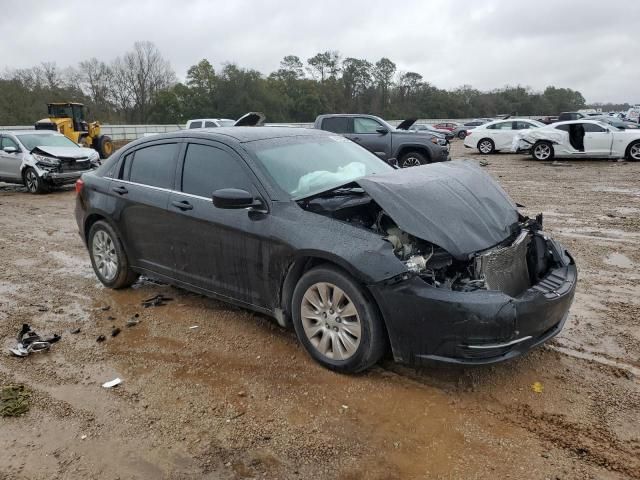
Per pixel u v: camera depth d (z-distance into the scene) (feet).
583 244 23.34
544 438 9.74
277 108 221.25
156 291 17.94
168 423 10.44
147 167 16.30
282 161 13.99
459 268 11.37
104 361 13.05
